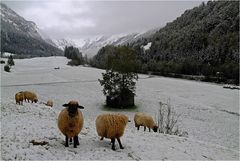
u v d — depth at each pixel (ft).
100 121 43.19
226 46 563.07
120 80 175.01
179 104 184.24
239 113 164.14
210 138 110.73
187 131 118.01
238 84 357.82
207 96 219.20
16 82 266.16
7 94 187.21
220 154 56.49
